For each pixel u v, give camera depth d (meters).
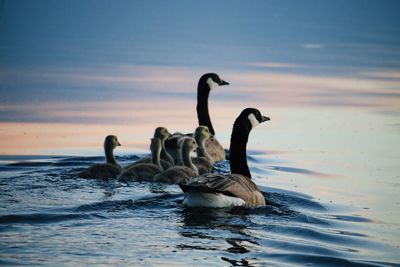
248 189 14.45
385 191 17.19
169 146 19.00
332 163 20.06
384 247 12.70
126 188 15.77
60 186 15.81
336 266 11.48
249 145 22.30
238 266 11.23
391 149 21.80
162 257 11.50
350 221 14.41
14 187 15.66
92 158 19.81
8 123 24.16
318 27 52.75
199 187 13.71
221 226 13.23
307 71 36.72
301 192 16.84
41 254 11.45
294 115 26.78
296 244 12.46
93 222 13.20
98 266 11.03
